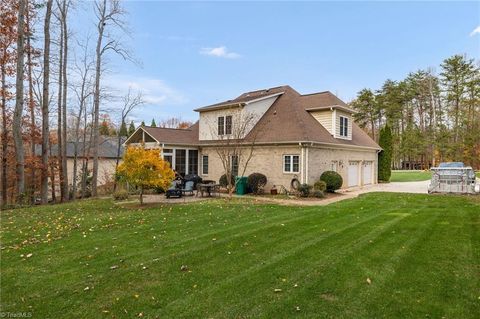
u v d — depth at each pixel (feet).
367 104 164.35
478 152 110.22
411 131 155.84
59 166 65.10
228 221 30.17
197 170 72.13
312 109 66.39
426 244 20.88
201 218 32.04
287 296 13.74
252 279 15.67
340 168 65.62
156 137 66.13
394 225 26.86
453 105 132.98
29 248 21.57
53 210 39.24
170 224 29.19
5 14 53.88
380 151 86.48
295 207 39.34
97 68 65.26
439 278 15.23
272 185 59.26
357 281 15.15
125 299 13.70
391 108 157.38
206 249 20.81
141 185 43.42
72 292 14.47
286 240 22.72
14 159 61.77
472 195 48.57
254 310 12.55
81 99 72.33
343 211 34.76
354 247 20.54
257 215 33.24
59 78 62.54
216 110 69.62
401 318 11.77
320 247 20.80
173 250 20.68
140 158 42.60
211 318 12.00
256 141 60.03
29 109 61.82
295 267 17.19
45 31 54.80
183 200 49.55
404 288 14.26
